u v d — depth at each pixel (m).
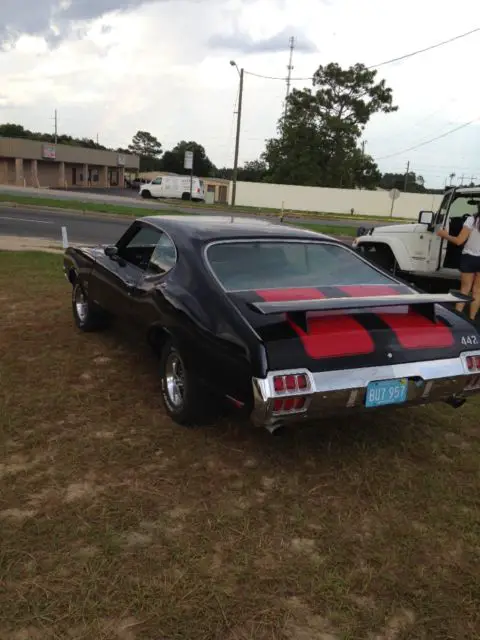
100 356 5.24
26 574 2.44
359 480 3.35
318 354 3.11
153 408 4.18
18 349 5.36
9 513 2.87
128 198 39.91
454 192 7.77
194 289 3.69
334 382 3.09
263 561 2.61
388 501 3.15
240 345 3.13
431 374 3.36
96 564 2.52
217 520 2.89
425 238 8.23
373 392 3.21
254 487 3.22
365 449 3.73
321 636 2.21
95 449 3.54
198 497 3.10
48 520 2.82
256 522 2.90
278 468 3.44
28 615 2.22
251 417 3.11
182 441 3.70
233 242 4.05
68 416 3.99
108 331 6.02
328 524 2.92
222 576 2.50
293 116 55.00
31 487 3.10
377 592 2.46
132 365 5.04
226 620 2.25
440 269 8.12
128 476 3.27
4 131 108.81
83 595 2.34
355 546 2.76
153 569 2.52
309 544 2.76
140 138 137.75
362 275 4.11
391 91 53.81
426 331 3.49
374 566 2.62
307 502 3.11
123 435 3.75
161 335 4.13
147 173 85.88
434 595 2.46
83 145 118.31
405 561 2.67
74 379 4.66
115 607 2.28
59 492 3.07
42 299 7.45
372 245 9.13
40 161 58.88
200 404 3.67
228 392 3.24
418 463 3.60
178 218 4.83
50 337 5.77
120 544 2.66
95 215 23.19
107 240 15.26
